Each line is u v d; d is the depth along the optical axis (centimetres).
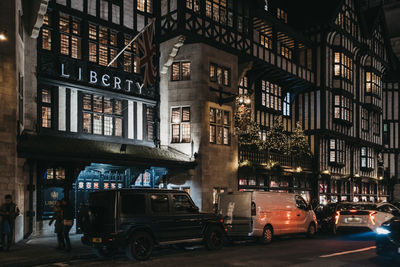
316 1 3244
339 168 3353
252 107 2734
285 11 3272
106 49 1833
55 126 1606
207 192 2022
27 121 1516
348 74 3400
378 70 3966
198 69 2077
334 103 3244
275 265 953
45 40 1622
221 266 942
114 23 1862
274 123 2802
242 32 2358
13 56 1359
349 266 938
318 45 3166
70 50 1688
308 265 952
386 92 4469
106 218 1037
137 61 1972
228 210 1434
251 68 2534
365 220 1578
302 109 3209
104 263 1009
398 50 4606
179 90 2092
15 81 1359
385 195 4275
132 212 1058
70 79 1652
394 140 4419
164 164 1828
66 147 1507
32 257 1055
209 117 2095
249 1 2425
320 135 3111
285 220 1498
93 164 1673
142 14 2019
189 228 1176
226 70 2255
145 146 1925
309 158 3020
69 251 1160
